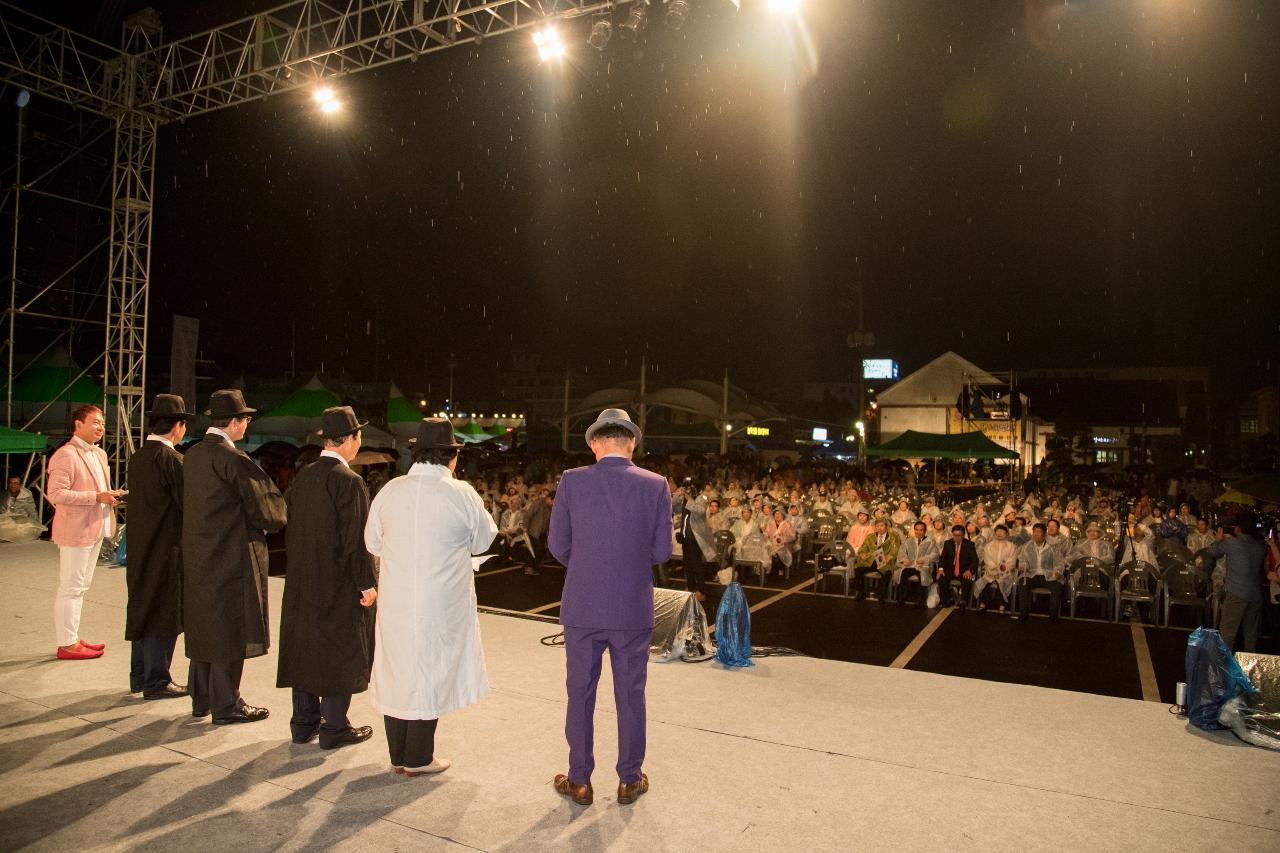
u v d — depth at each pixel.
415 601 3.71
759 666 6.16
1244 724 4.61
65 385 16.81
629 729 3.65
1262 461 49.25
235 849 3.18
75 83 14.64
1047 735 4.67
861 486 24.00
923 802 3.73
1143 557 11.62
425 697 3.69
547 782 3.88
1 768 3.96
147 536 4.95
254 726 4.61
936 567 11.79
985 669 8.03
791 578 14.20
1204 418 71.44
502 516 15.17
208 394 29.19
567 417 36.53
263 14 13.59
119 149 14.93
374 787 3.78
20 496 13.59
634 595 3.62
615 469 3.73
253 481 4.54
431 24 12.22
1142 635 9.76
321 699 4.25
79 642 5.98
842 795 3.79
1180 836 3.44
